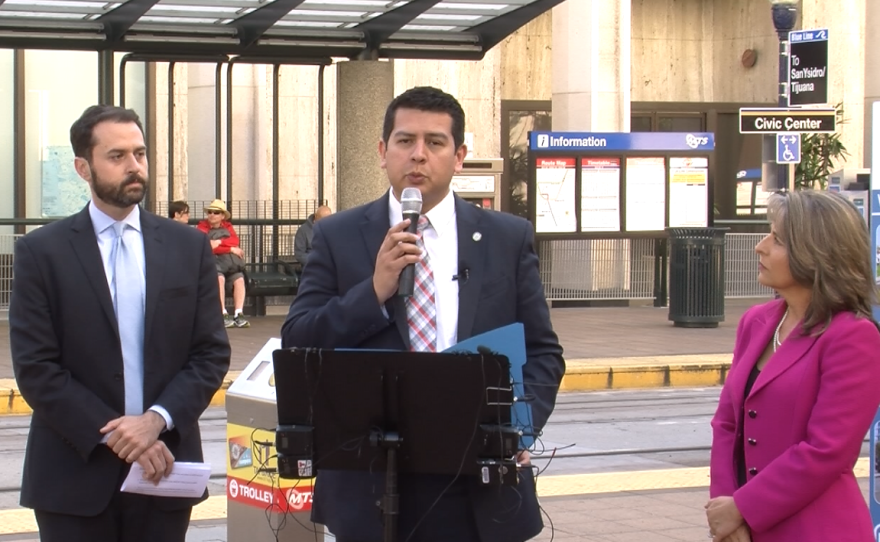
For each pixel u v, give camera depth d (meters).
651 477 8.50
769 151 14.20
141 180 4.10
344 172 15.03
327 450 3.37
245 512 5.05
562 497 7.84
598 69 19.45
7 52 19.02
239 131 18.23
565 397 11.91
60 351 4.07
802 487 3.43
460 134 3.76
